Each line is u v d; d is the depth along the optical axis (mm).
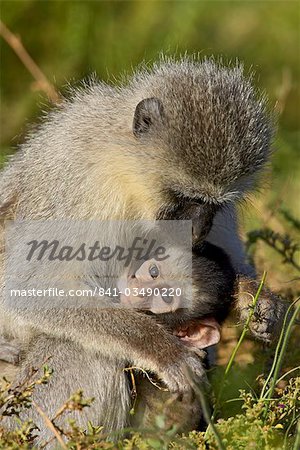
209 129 11430
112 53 22766
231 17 24844
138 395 11414
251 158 11648
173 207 11680
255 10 25141
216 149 11383
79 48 22812
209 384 11008
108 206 11680
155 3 23609
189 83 11977
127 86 12758
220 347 13117
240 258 13141
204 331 11516
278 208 15977
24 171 12539
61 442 8922
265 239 13969
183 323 11508
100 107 12406
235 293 11883
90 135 12031
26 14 23062
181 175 11492
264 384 10477
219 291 11531
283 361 11859
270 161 12766
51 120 12812
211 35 24391
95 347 11281
